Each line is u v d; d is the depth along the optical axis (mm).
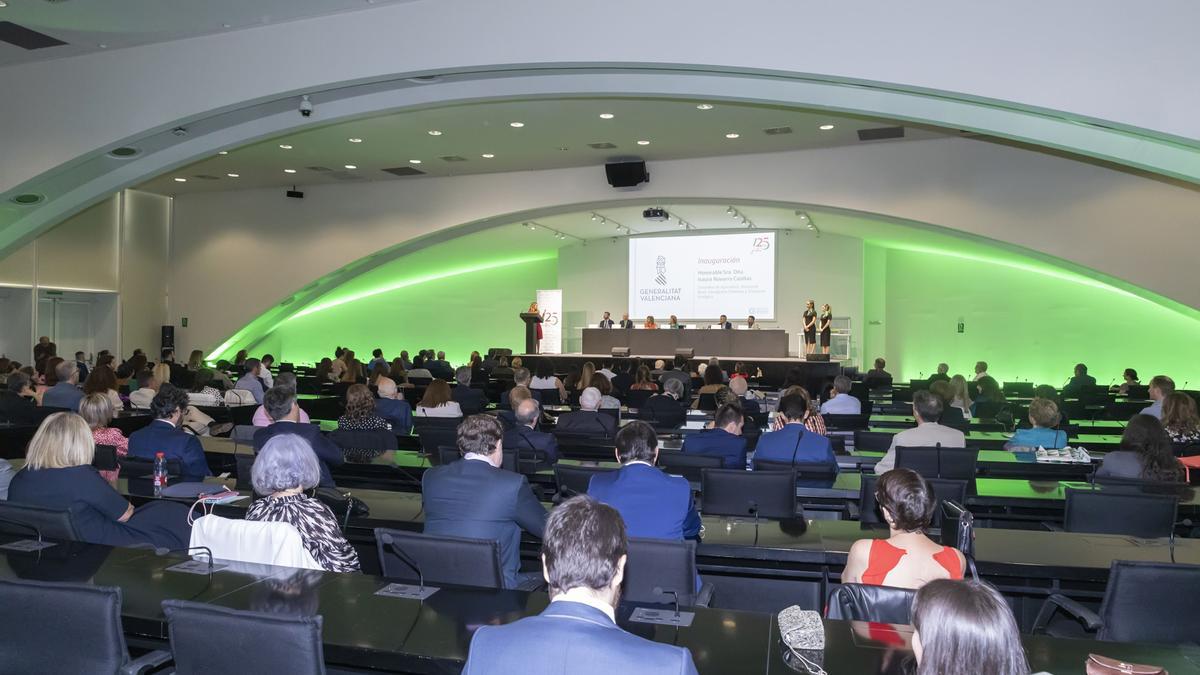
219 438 6750
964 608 1421
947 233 14234
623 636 1626
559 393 11664
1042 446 6102
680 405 8805
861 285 20938
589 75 8742
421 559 2736
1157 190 12578
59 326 17922
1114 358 19062
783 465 5082
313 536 2932
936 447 5012
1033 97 6645
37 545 3006
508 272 25344
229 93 8891
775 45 7266
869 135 13352
